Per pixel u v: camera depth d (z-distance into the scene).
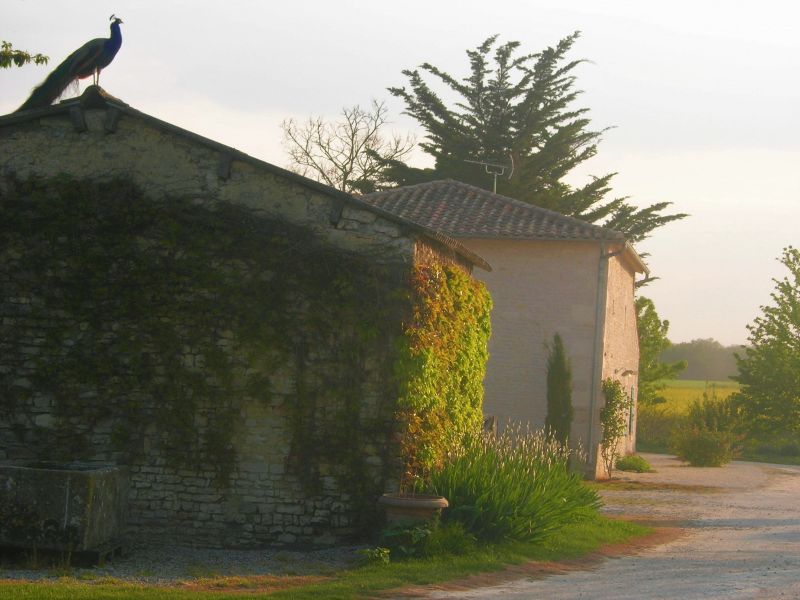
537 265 25.86
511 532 13.09
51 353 13.35
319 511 13.09
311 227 13.38
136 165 13.60
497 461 14.16
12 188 13.64
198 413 13.24
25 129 13.76
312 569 11.48
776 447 43.25
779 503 21.70
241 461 13.18
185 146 13.56
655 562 12.89
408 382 13.12
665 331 46.38
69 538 11.02
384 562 11.38
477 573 11.21
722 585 10.80
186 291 13.36
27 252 13.47
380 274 13.26
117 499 12.00
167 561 11.90
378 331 13.16
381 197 28.56
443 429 14.14
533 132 46.28
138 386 13.28
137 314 13.35
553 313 25.70
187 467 13.20
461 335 15.32
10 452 13.26
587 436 25.36
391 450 13.09
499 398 25.72
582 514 15.38
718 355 89.19
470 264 16.78
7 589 9.03
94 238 13.48
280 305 13.28
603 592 10.23
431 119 46.88
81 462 13.06
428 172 46.47
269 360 13.22
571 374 25.50
